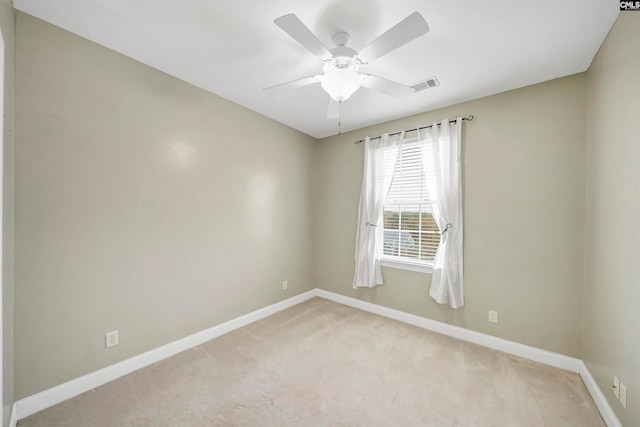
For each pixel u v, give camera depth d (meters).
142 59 2.03
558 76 2.15
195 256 2.45
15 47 1.53
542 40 1.72
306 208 3.73
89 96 1.81
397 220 3.11
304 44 1.48
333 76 1.63
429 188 2.77
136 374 1.99
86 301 1.81
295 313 3.23
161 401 1.72
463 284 2.60
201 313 2.50
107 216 1.90
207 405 1.69
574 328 2.09
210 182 2.57
